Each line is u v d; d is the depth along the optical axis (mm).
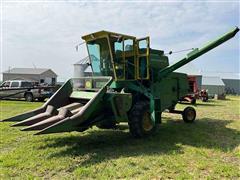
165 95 9297
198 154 5801
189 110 10203
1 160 5160
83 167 4836
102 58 8109
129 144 6590
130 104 6980
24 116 6691
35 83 21625
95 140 6930
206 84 37312
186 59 8875
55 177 4414
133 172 4641
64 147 6180
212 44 8859
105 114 6812
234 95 43062
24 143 6484
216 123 10062
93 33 7918
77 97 7086
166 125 9477
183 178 4438
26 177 4363
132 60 8062
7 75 49031
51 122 5832
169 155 5684
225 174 4660
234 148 6371
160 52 9219
